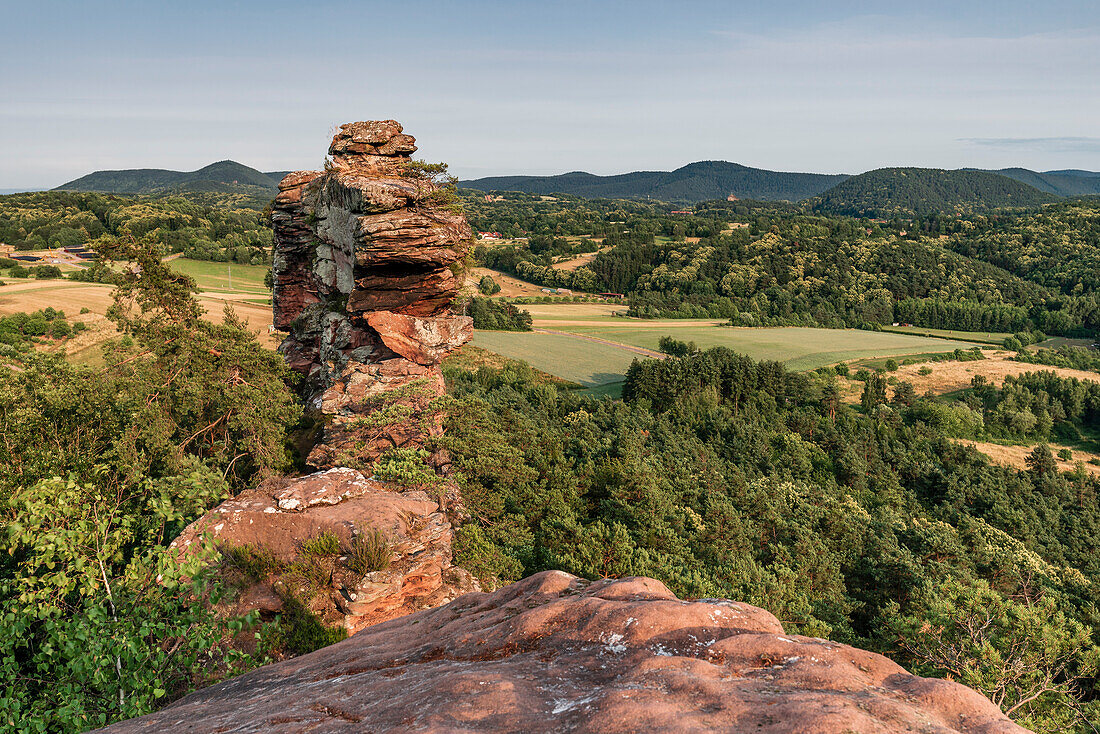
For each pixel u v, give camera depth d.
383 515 19.72
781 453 77.06
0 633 8.34
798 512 50.09
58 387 35.38
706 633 5.50
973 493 69.44
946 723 4.09
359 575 17.70
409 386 39.31
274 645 16.06
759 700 4.15
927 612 25.70
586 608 6.22
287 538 18.48
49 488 8.88
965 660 23.59
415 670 5.84
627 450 57.31
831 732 3.53
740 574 33.84
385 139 45.19
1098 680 24.84
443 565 20.19
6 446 32.22
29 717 8.09
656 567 31.70
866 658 5.05
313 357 51.22
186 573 9.59
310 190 48.84
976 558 45.16
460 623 7.34
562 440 64.81
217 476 12.23
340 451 35.34
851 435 86.62
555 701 4.59
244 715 5.46
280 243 50.34
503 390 97.19
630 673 4.84
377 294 40.03
